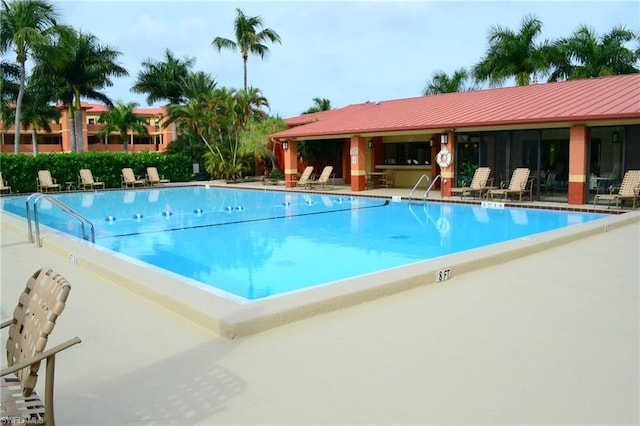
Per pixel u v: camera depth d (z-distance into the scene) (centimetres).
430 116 1938
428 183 2233
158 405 303
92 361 370
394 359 366
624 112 1335
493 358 367
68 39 2878
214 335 421
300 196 2072
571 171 1490
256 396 313
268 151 2772
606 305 493
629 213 1157
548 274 623
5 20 2825
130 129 4925
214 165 2795
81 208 1772
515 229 1235
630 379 332
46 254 805
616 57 2866
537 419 283
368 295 511
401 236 1162
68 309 499
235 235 1196
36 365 223
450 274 605
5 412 233
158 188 2531
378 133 2003
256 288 743
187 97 3750
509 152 1747
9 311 498
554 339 404
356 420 284
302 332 425
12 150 5094
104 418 287
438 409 295
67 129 5162
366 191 2119
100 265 637
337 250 1014
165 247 1061
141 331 433
